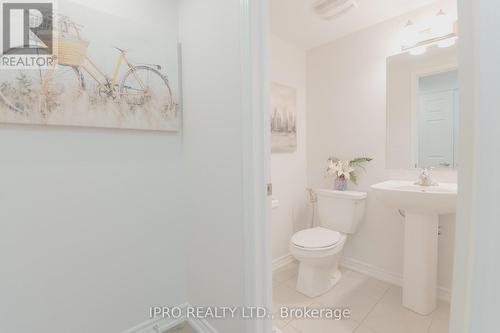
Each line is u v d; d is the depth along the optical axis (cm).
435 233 161
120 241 138
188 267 164
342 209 206
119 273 138
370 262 212
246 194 114
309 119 251
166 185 155
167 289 158
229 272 129
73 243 123
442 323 153
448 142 171
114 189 135
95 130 128
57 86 114
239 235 121
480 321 47
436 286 169
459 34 54
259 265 115
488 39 45
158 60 145
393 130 194
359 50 212
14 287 108
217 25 127
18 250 109
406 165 188
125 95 134
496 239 45
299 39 228
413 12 182
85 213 126
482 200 46
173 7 155
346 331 149
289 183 239
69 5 116
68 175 121
